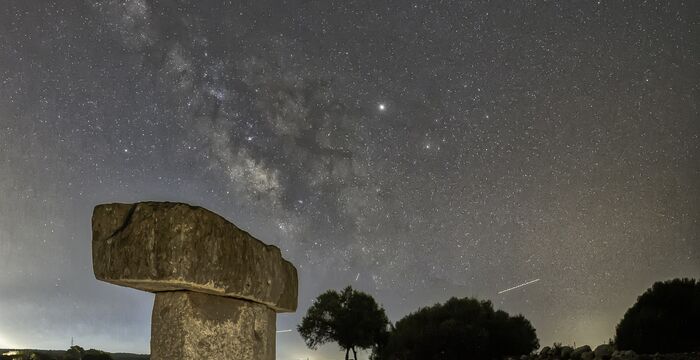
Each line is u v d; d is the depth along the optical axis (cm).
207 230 518
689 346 1426
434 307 2433
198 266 508
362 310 2742
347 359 2716
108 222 514
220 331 555
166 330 541
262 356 599
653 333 1464
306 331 2764
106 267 502
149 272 491
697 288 1547
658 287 1593
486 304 2378
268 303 609
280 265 639
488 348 2125
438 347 2106
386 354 2348
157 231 498
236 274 550
